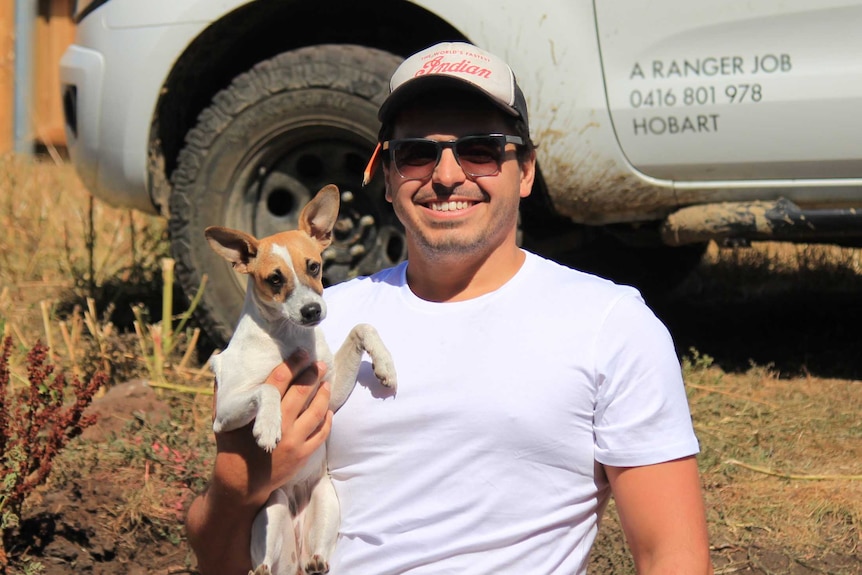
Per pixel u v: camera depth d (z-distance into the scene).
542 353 2.22
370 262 4.77
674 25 4.19
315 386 2.39
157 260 6.31
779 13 4.08
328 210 2.85
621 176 4.38
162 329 4.86
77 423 3.51
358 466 2.34
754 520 3.58
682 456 2.16
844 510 3.62
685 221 4.41
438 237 2.36
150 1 4.61
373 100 4.52
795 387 4.77
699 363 4.92
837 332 5.48
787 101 4.12
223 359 2.54
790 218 4.27
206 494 2.44
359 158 4.69
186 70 4.74
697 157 4.28
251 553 2.46
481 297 2.35
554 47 4.29
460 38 4.59
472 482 2.20
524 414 2.18
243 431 2.38
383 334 2.38
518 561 2.19
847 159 4.14
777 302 6.01
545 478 2.19
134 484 3.76
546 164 4.40
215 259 4.67
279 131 4.60
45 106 10.18
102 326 5.43
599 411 2.20
